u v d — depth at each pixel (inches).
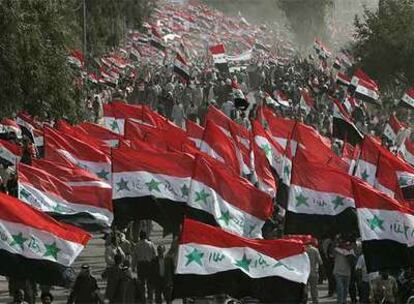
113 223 1755.7
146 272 1833.2
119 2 6077.8
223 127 2423.7
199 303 1503.4
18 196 1726.1
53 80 2613.2
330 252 2030.0
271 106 4008.4
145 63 6161.4
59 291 1980.8
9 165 2353.6
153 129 2319.1
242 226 1576.0
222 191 1581.0
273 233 1947.6
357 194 1544.0
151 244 1840.6
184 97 4252.0
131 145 2111.2
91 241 2418.8
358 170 1963.6
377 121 4133.9
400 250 1540.4
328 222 1756.9
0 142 2367.1
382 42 4859.7
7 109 2596.0
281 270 1375.5
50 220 1387.8
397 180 1797.5
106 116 2810.0
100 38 5816.9
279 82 5064.0
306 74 5546.3
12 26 2519.7
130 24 6683.1
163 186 1752.0
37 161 1759.4
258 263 1376.7
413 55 4830.2
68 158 2062.0
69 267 1391.5
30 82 2573.8
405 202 1785.2
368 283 1887.3
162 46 6259.8
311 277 1903.3
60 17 2637.8
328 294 2042.3
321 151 2180.1
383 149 1852.9
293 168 1753.2
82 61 3892.7
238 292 1379.2
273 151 2287.2
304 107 3914.9
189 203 1581.0
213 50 4985.2
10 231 1381.6
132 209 1755.7
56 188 1742.1
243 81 5132.9
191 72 5305.1
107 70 5032.0
